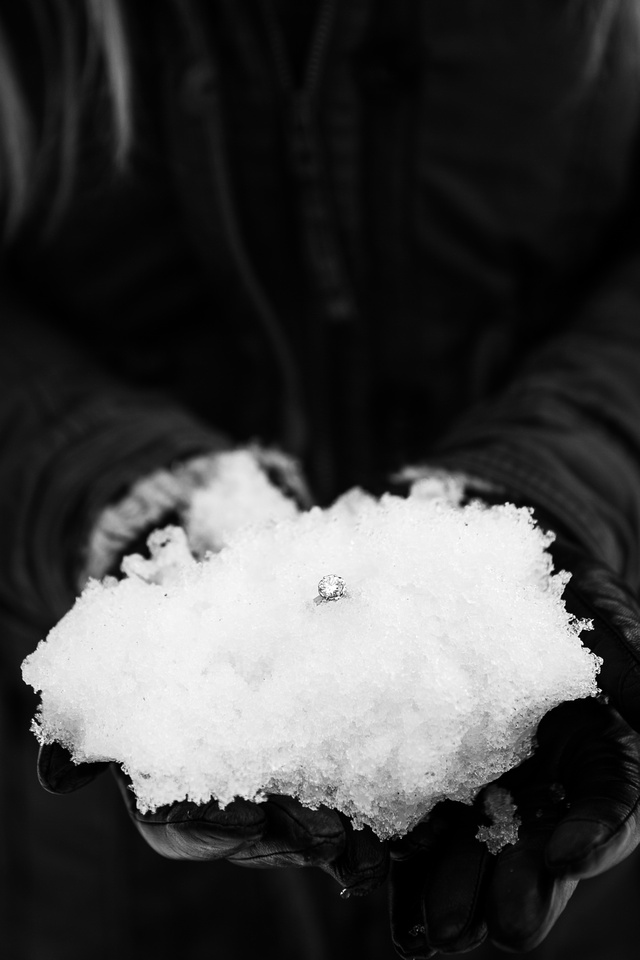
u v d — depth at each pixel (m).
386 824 0.51
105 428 0.65
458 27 0.65
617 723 0.49
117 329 0.74
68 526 0.61
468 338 0.72
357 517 0.56
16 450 0.64
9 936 0.68
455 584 0.53
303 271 0.70
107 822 0.68
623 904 0.69
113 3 0.65
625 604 0.51
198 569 0.55
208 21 0.66
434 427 0.73
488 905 0.46
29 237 0.72
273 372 0.72
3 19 0.67
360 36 0.65
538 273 0.73
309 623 0.53
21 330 0.71
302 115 0.66
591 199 0.71
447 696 0.51
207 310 0.73
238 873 0.69
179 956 0.69
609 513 0.59
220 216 0.68
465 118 0.67
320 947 0.69
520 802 0.49
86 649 0.53
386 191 0.68
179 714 0.51
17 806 0.68
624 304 0.69
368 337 0.71
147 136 0.68
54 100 0.68
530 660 0.51
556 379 0.64
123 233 0.71
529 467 0.58
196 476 0.61
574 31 0.66
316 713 0.52
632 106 0.70
